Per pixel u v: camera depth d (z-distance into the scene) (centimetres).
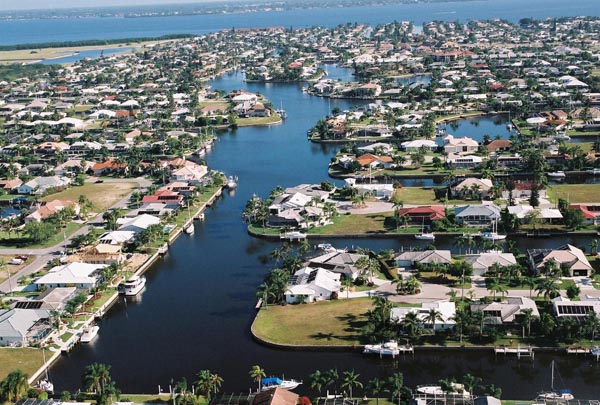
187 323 19612
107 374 15712
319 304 19875
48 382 16600
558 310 17962
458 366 16812
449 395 14862
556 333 17500
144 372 17100
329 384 15850
